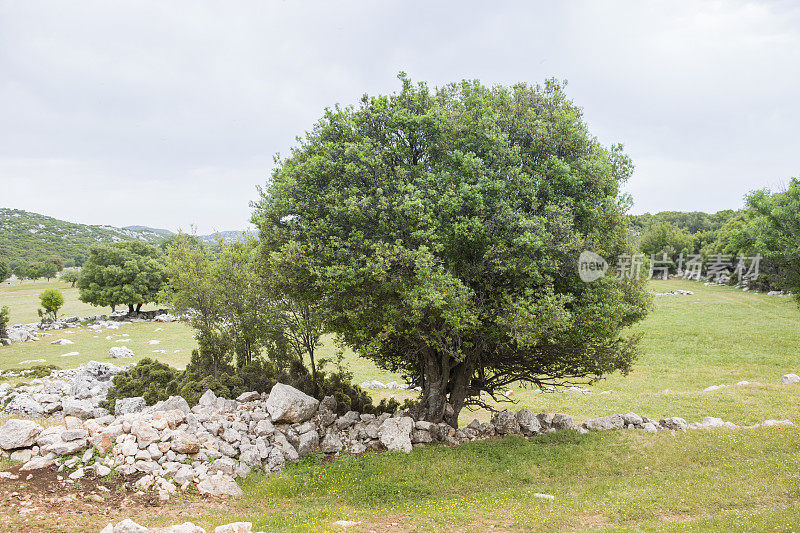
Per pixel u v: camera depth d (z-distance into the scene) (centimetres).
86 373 2683
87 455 1243
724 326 4891
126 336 5012
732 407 2359
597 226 1609
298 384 1958
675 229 10175
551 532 1020
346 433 1752
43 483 1122
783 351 3828
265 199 1714
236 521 1037
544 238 1403
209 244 2180
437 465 1495
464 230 1426
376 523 1084
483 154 1596
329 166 1519
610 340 1864
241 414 1655
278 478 1373
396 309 1498
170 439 1360
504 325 1469
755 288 7044
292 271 1530
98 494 1121
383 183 1520
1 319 4653
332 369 3672
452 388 1989
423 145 1623
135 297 6706
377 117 1609
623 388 3138
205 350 2066
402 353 1939
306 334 2058
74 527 910
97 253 6975
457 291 1394
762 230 3388
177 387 1875
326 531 963
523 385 2202
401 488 1354
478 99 1563
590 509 1166
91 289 6719
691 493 1252
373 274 1373
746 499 1210
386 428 1694
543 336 1616
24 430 1254
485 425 1912
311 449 1627
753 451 1605
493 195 1490
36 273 13362
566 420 1969
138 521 1009
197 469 1311
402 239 1476
